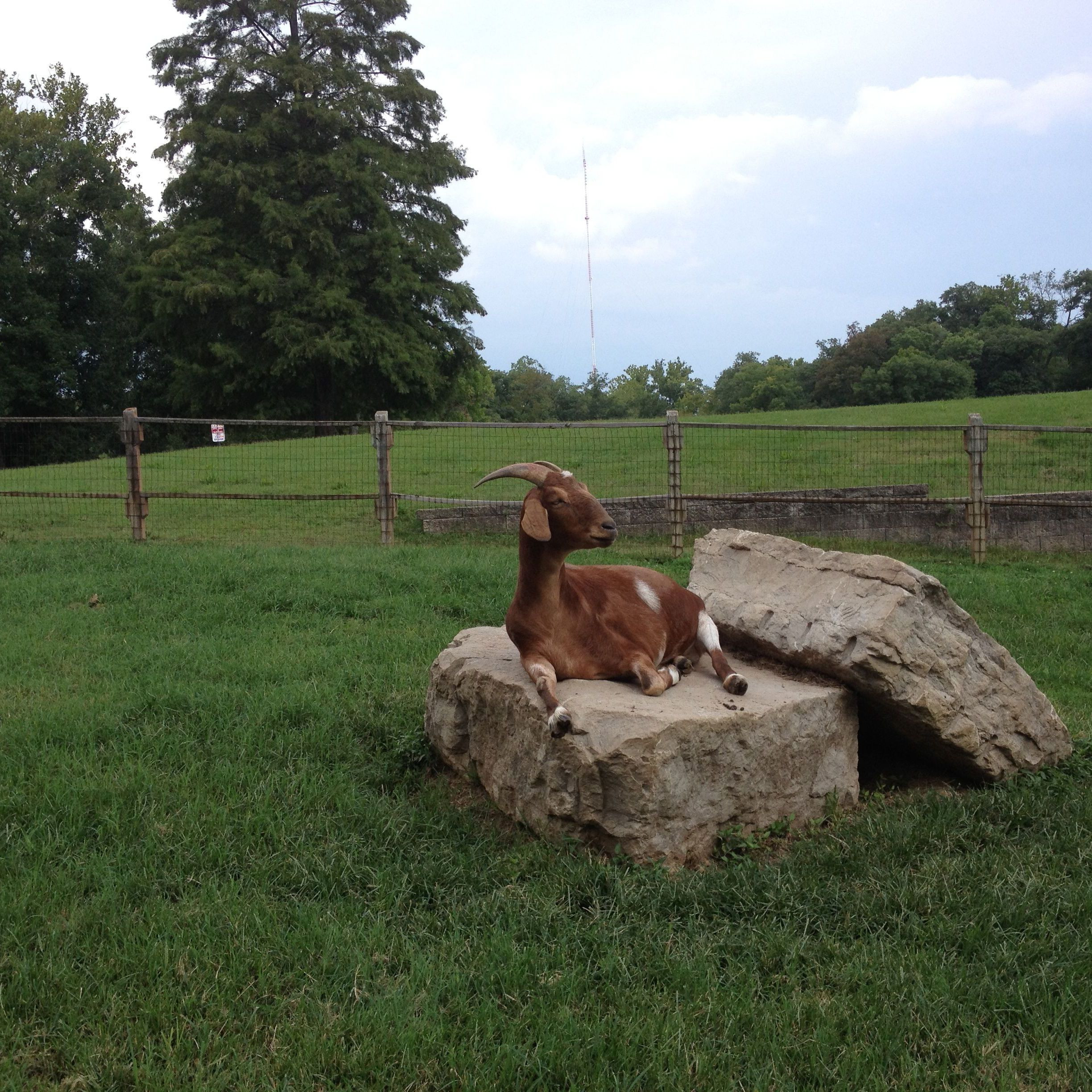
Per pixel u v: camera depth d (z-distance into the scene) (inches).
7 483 745.0
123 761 234.7
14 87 1891.0
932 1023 145.3
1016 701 235.5
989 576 510.3
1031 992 153.1
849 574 235.3
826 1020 145.6
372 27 1601.9
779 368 3659.0
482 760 225.3
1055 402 1216.8
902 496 693.3
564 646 216.1
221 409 1590.8
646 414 3961.6
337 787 223.5
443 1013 146.9
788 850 205.3
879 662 214.7
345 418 1674.5
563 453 861.8
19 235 1683.1
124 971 154.8
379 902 178.4
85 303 1803.6
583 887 181.6
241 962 157.2
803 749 213.0
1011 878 185.3
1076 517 647.1
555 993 151.2
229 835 199.6
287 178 1491.1
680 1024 142.9
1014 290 3917.3
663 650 227.1
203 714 261.6
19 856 188.5
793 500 544.1
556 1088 133.2
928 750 233.3
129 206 1788.9
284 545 549.3
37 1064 135.6
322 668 312.2
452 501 646.5
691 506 611.5
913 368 2878.9
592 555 535.2
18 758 233.1
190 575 434.3
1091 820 210.7
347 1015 145.4
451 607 398.3
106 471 805.2
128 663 314.0
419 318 1601.9
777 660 245.0
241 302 1448.1
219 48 1542.8
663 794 188.4
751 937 167.8
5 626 357.7
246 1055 137.6
